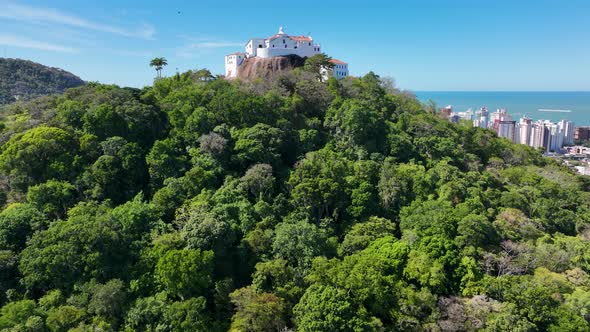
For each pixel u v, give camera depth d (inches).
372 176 3198.8
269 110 3811.5
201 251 2247.8
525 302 1995.6
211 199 2696.9
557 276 2290.8
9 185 2979.8
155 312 1996.8
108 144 3075.8
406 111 4722.0
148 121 3531.0
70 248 2176.4
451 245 2375.7
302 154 3511.3
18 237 2397.9
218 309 2156.7
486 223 2613.2
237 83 4788.4
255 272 2263.8
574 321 1936.5
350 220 2910.9
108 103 3585.1
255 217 2699.3
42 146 2898.6
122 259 2300.7
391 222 2844.5
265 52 6122.1
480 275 2273.6
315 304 1924.2
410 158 3668.8
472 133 4825.3
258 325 1946.4
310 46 6451.8
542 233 2854.3
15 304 1964.8
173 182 2849.4
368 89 4815.5
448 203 2851.9
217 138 3223.4
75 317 1909.4
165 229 2474.2
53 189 2699.3
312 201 2869.1
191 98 3902.6
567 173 4581.7
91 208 2571.4
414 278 2249.0
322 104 4320.9
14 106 4271.7
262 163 3176.7
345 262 2255.2
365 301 2105.1
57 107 3725.4
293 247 2359.7
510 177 3924.7
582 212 3508.9
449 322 1959.9
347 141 3735.2
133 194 2984.7
